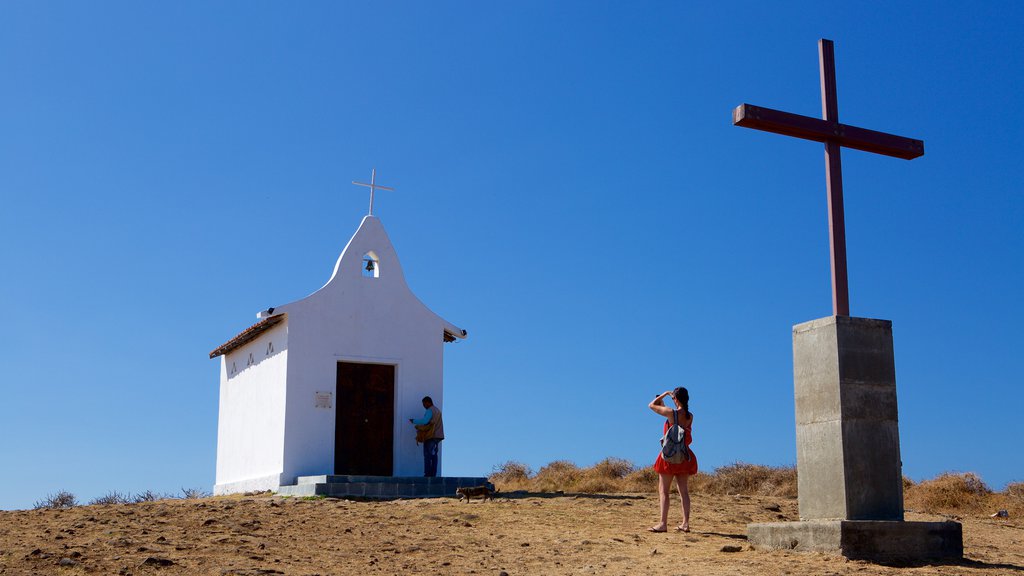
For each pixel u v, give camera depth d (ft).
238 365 82.74
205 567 34.22
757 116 39.09
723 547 37.70
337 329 73.82
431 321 77.15
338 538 41.52
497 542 40.52
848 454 36.83
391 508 52.80
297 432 71.26
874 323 38.32
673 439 42.80
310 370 72.43
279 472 70.90
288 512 50.24
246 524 44.45
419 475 74.38
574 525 46.03
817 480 37.96
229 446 82.89
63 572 33.14
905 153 41.88
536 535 42.45
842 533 34.99
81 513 49.44
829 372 37.78
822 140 40.88
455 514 49.55
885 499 36.96
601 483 80.94
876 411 37.60
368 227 76.74
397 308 76.18
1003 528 55.52
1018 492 70.28
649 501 57.57
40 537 40.22
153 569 33.71
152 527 43.57
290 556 36.76
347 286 74.90
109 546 37.50
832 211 39.70
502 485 89.30
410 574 33.71
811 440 38.40
